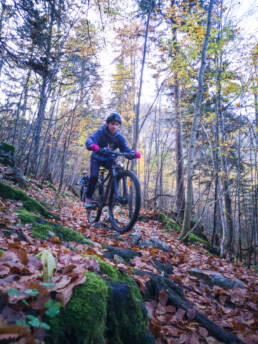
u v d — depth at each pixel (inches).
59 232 110.3
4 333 33.1
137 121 327.0
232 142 317.7
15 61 183.2
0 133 464.8
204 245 327.3
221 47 310.7
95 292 47.5
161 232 295.3
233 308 117.5
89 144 137.5
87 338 40.5
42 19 171.2
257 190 405.7
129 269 84.7
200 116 389.4
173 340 69.3
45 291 42.4
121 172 141.9
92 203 164.4
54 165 634.8
